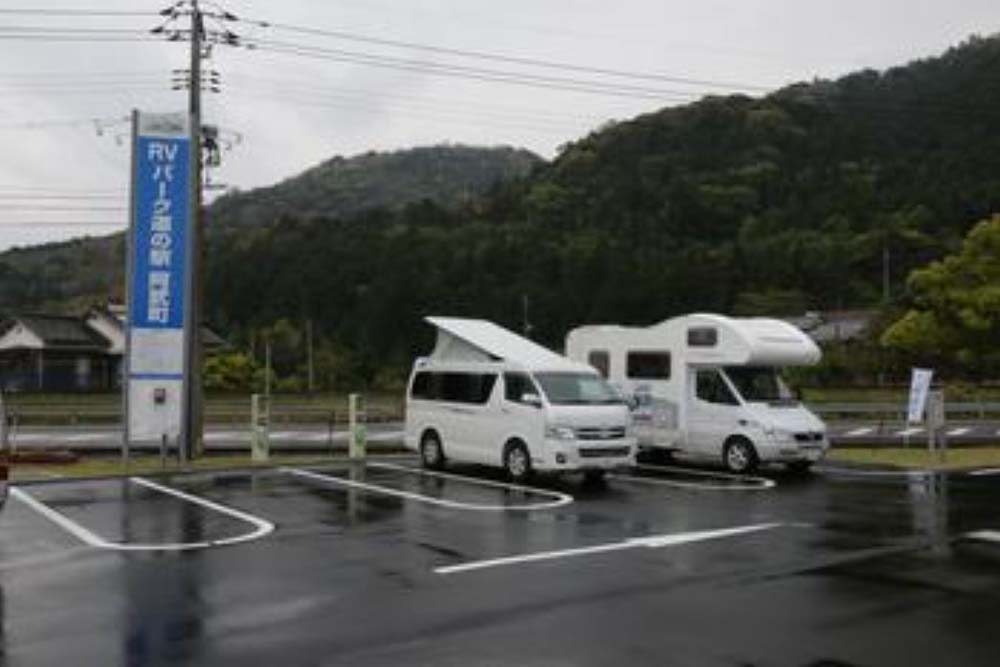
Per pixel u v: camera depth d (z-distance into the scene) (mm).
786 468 23766
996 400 49375
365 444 28062
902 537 14469
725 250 86625
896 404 44719
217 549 13680
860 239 87000
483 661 8547
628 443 21219
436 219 94812
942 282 57625
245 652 8844
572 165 97875
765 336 23422
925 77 91000
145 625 9758
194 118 26219
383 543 14086
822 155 94250
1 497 13367
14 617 10094
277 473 22797
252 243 92688
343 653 8789
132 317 24188
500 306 80375
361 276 84125
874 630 9461
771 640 9148
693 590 11117
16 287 93312
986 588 11172
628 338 24938
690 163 94562
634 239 87375
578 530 15156
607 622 9781
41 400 53625
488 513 16875
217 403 51656
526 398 21203
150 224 24406
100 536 14719
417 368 24188
